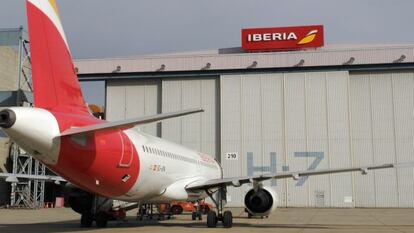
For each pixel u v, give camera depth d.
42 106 13.55
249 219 26.28
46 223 22.03
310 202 40.94
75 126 13.20
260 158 42.22
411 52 40.62
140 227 19.58
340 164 40.84
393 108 41.41
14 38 43.16
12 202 40.03
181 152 21.81
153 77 44.38
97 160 14.24
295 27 45.25
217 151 43.47
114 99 45.44
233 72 43.34
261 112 42.72
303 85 42.41
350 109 41.94
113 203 21.09
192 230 17.92
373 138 41.38
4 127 11.53
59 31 14.45
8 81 43.16
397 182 40.34
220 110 43.28
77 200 19.03
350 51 41.56
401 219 26.41
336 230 18.45
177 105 44.28
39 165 42.69
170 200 20.39
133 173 16.31
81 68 44.62
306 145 41.69
